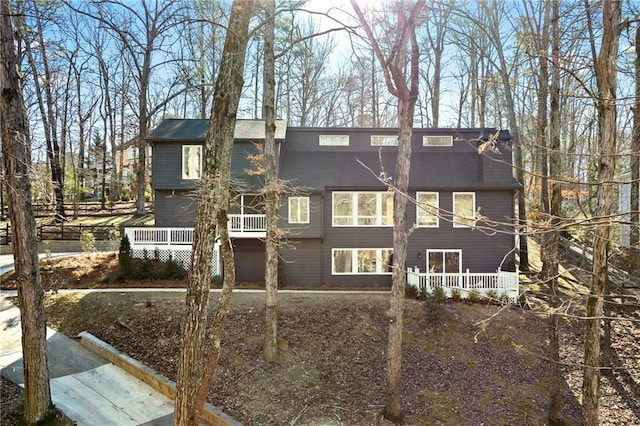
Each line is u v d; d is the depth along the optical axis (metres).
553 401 10.51
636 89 7.59
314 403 10.41
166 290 15.98
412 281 17.08
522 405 11.12
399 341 10.29
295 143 21.16
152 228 19.16
